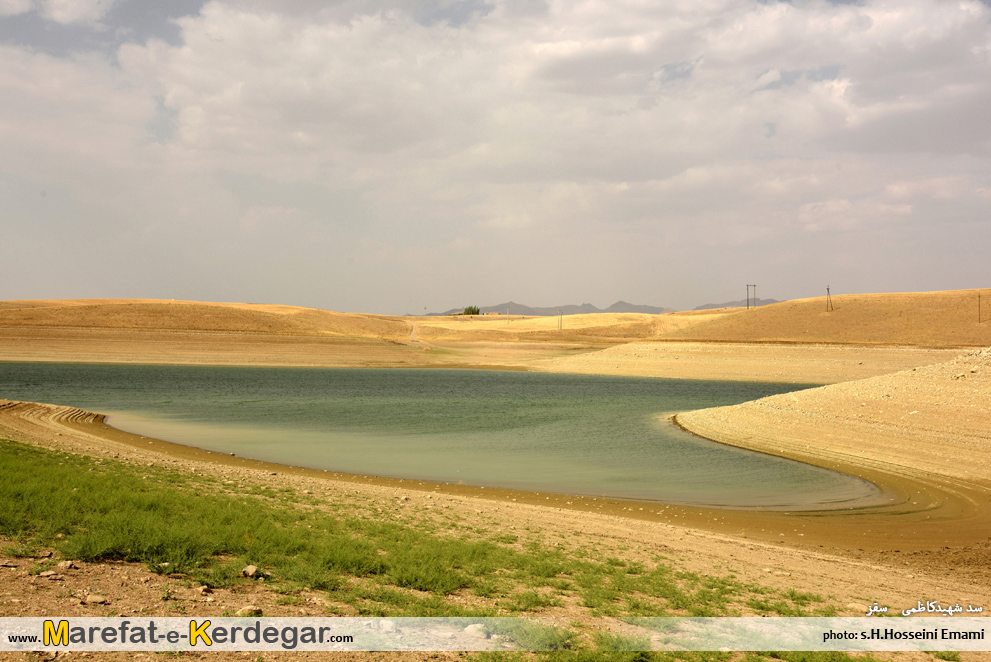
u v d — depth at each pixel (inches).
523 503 809.5
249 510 532.7
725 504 845.2
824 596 429.1
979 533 696.4
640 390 3191.4
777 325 5383.9
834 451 1187.9
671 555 534.3
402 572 384.2
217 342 5027.1
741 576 473.7
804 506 832.3
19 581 282.2
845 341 4640.8
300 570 359.3
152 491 575.5
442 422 1779.0
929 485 930.7
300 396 2596.0
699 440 1443.2
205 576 335.9
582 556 502.3
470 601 351.9
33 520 398.0
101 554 343.3
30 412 1424.7
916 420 1224.2
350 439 1423.5
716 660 293.4
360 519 571.8
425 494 816.3
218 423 1654.8
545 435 1528.1
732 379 3924.7
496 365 5012.3
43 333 4788.4
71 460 761.0
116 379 3235.7
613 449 1317.7
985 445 1047.0
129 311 6141.7
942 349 3929.6
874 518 766.5
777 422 1464.1
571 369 4643.2
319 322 7869.1
